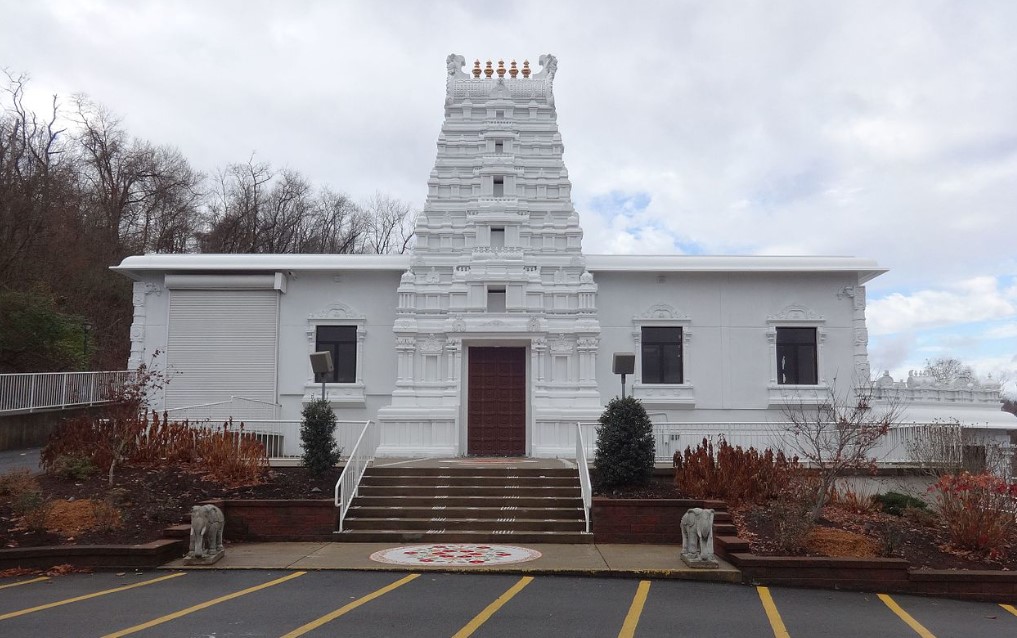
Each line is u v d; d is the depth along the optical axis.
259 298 25.83
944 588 12.41
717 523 14.75
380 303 25.91
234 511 15.83
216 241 58.56
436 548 14.98
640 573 12.88
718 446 19.36
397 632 9.25
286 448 24.66
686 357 25.52
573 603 10.93
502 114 27.36
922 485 19.14
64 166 49.03
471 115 27.45
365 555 14.25
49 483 16.80
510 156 26.53
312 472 17.89
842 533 14.27
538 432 22.78
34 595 11.28
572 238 25.81
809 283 26.00
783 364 25.92
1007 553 13.93
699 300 25.81
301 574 12.82
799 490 16.08
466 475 18.28
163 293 26.05
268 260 26.00
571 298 24.91
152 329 25.89
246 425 23.30
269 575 12.75
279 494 16.80
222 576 12.66
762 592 12.04
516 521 16.20
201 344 25.70
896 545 13.95
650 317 25.66
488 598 11.13
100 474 17.36
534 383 23.81
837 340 25.81
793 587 12.52
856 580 12.50
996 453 18.91
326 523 15.83
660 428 20.77
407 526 16.17
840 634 9.62
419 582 12.23
